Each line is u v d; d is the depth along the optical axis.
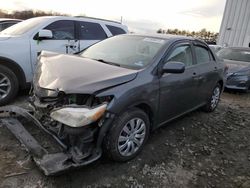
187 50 4.45
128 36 4.48
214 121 5.29
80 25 6.29
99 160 3.33
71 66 3.30
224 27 17.41
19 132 3.26
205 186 3.16
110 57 3.94
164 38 4.20
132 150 3.38
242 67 8.29
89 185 2.88
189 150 3.95
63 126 2.90
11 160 3.11
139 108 3.42
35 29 5.39
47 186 2.78
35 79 3.47
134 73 3.29
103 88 2.90
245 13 16.39
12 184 2.74
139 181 3.07
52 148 3.21
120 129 3.09
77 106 2.79
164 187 3.03
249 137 4.75
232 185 3.24
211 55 5.36
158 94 3.58
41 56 3.87
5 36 5.03
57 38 5.77
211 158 3.81
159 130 4.45
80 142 2.87
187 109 4.60
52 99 3.04
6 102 4.83
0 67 4.66
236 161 3.83
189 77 4.27
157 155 3.66
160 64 3.66
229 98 7.58
